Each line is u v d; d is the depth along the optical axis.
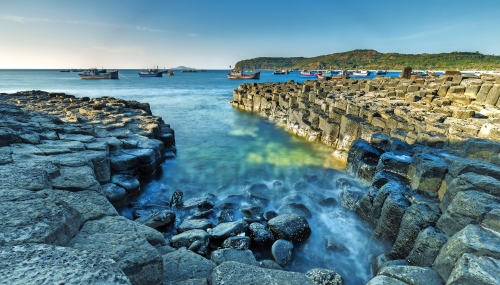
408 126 11.25
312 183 10.98
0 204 3.36
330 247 6.77
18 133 9.27
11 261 2.20
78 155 8.29
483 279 3.10
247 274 3.71
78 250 2.48
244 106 32.88
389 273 4.11
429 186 6.21
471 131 9.52
